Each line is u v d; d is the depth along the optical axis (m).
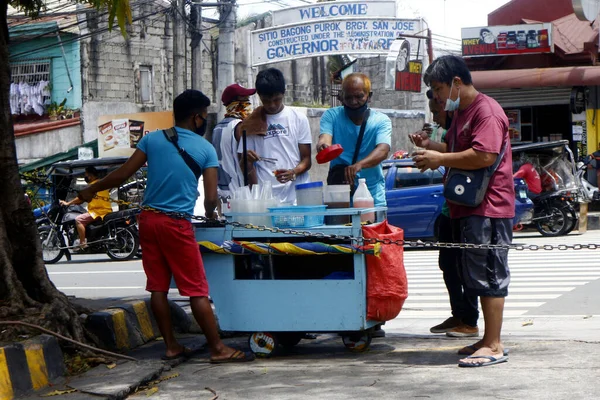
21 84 27.33
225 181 7.01
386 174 15.33
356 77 6.46
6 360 4.77
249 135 6.68
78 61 26.84
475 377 5.01
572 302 8.86
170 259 5.76
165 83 28.94
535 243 15.94
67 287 12.12
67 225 15.89
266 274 5.99
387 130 6.54
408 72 22.34
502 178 5.47
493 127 5.37
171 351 5.90
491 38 21.69
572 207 16.73
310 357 5.95
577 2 18.58
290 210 5.85
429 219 15.00
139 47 28.25
